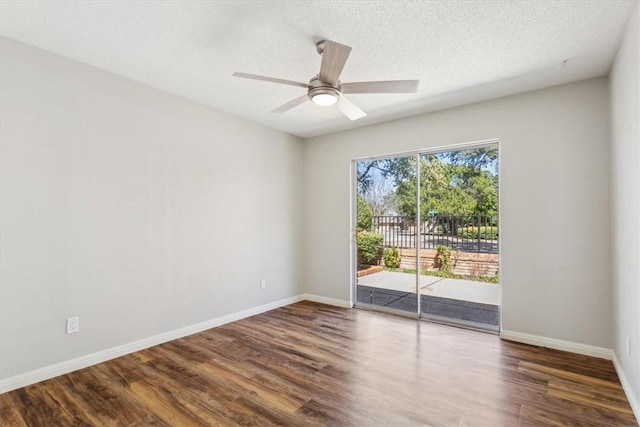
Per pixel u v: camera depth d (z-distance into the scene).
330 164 4.76
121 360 2.86
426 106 3.65
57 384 2.44
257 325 3.80
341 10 2.03
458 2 1.94
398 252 4.27
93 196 2.79
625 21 2.11
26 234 2.43
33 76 2.47
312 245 4.96
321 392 2.33
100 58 2.66
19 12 2.06
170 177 3.35
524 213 3.25
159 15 2.10
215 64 2.76
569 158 3.04
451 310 3.89
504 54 2.54
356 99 3.43
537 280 3.18
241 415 2.07
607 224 2.86
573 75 2.89
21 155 2.41
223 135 3.87
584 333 2.95
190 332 3.49
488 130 3.46
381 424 1.98
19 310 2.39
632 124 2.06
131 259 3.03
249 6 2.00
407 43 2.39
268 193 4.45
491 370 2.65
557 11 2.02
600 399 2.23
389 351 3.04
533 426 1.95
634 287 2.08
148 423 1.99
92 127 2.79
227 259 3.90
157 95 3.25
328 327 3.72
